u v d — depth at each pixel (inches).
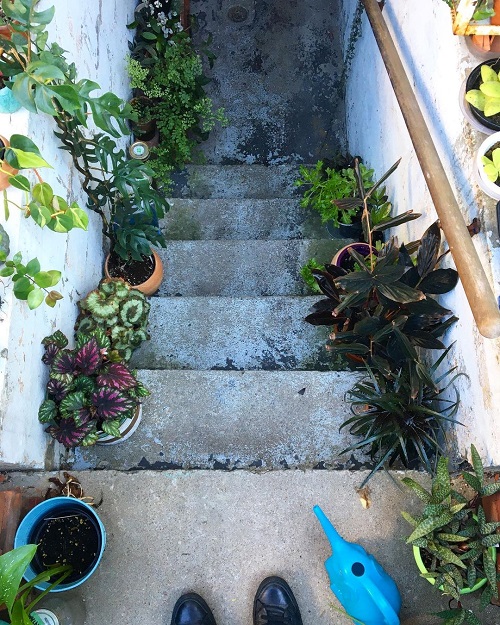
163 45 140.7
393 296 75.0
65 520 78.7
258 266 127.1
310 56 176.6
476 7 67.7
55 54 77.0
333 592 78.7
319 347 111.1
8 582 56.4
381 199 117.7
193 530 82.8
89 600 79.4
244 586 80.7
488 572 66.5
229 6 182.4
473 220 73.0
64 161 91.7
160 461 94.6
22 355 75.0
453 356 83.9
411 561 80.7
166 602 79.9
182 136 144.2
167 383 99.1
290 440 96.0
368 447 94.7
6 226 72.7
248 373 100.0
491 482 79.0
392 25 106.4
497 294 69.4
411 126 74.2
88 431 80.5
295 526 83.0
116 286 97.3
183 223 142.8
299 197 155.9
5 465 77.7
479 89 73.7
